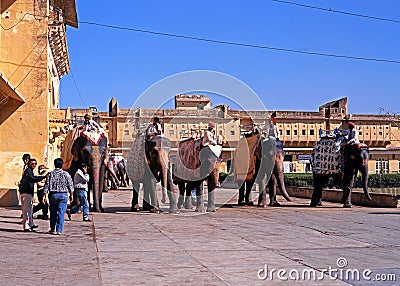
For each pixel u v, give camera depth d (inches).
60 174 439.5
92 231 455.2
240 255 342.3
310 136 2058.3
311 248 372.8
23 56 881.5
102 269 296.5
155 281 268.8
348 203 724.7
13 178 794.2
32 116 878.4
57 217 434.9
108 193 1128.8
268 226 501.0
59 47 1057.5
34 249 361.4
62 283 264.2
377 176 1438.2
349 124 730.8
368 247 379.6
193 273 287.7
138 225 501.4
